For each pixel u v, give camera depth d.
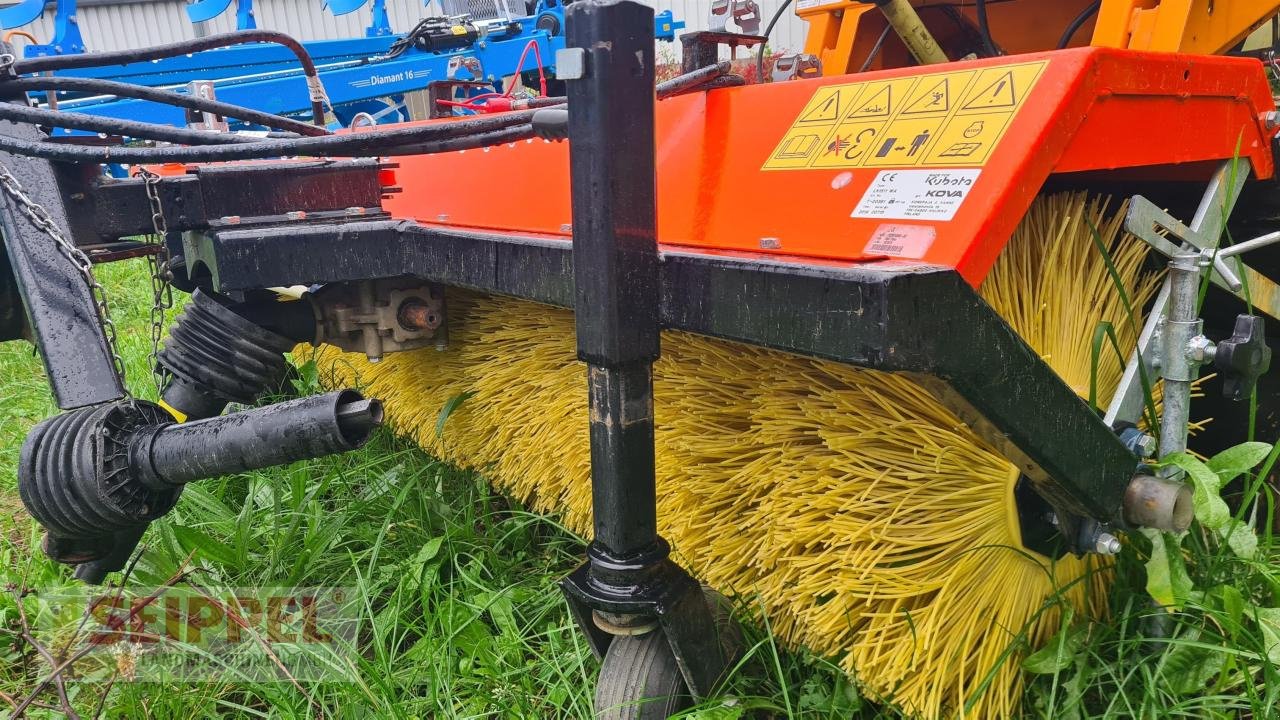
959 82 1.17
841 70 2.61
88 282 1.46
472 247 1.49
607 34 1.03
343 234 1.63
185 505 2.32
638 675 1.33
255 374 1.88
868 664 1.31
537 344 1.97
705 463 1.59
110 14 9.72
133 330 4.31
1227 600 1.30
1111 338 1.31
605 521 1.24
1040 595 1.40
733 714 1.29
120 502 1.47
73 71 3.28
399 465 2.42
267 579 2.01
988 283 1.33
